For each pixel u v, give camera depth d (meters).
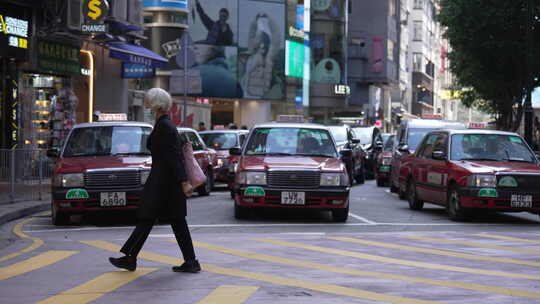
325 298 7.52
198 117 44.34
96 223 15.07
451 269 9.36
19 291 7.93
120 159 14.78
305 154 15.97
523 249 11.24
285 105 67.62
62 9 25.44
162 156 8.82
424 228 14.22
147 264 9.49
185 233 8.94
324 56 76.62
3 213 15.54
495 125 46.28
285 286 8.13
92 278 8.59
